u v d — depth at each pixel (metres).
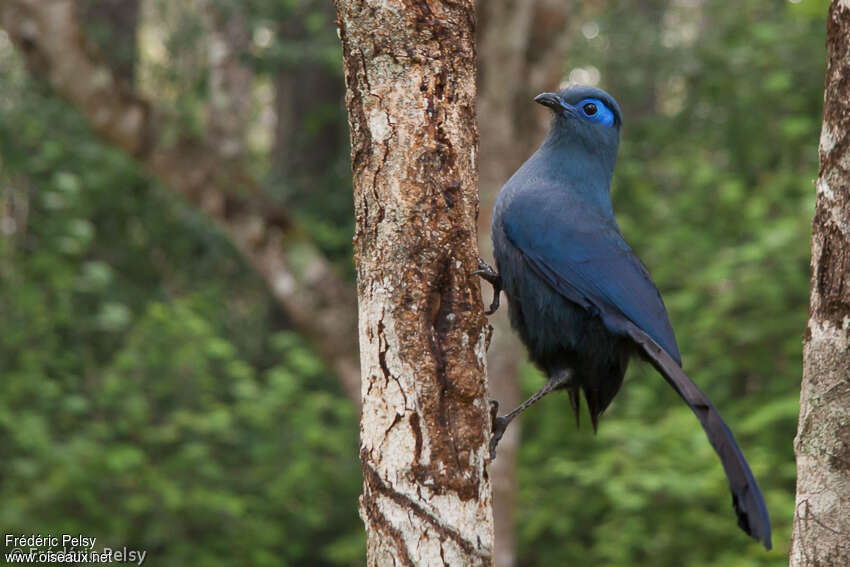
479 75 13.08
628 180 17.83
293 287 13.97
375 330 3.80
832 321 4.05
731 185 14.18
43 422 13.27
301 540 16.83
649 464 11.99
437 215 3.80
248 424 16.11
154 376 14.57
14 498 13.21
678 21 21.02
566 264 5.72
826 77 4.17
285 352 18.52
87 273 16.80
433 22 3.82
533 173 6.28
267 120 24.91
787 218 13.12
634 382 14.08
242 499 14.90
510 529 12.78
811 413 4.11
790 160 16.47
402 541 3.67
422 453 3.71
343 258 19.06
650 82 19.50
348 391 14.12
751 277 12.43
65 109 17.12
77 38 13.25
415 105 3.80
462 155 3.87
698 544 12.16
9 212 17.62
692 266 14.26
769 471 12.16
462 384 3.77
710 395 13.35
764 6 18.86
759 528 3.90
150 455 14.57
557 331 5.77
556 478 14.49
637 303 5.68
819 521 4.02
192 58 17.55
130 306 18.02
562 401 14.28
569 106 6.35
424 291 3.77
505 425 5.35
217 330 18.67
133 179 17.83
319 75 21.45
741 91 17.34
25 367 14.17
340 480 15.84
